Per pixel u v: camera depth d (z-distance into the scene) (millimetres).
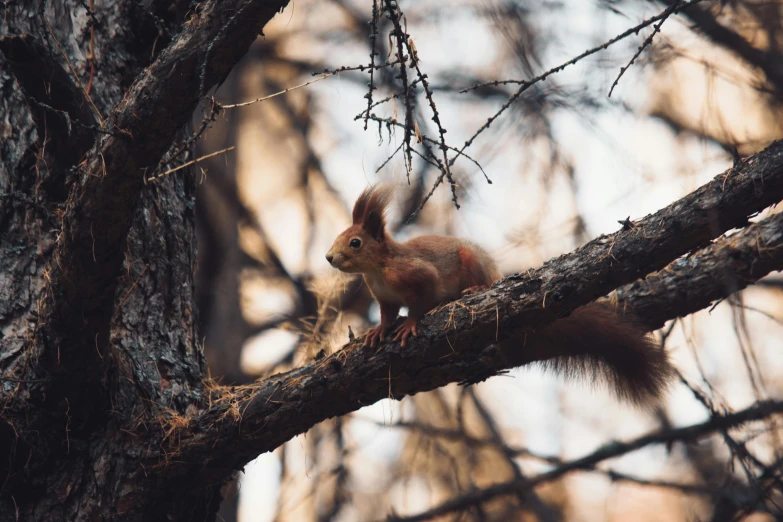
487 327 6598
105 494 7227
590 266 6355
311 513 13273
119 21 8578
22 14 8164
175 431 7238
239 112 17016
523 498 12055
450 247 8844
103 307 6883
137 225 8273
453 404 15219
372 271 8453
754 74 11258
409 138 5965
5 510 7195
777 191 5957
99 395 7363
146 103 6133
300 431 7176
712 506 10234
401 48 5699
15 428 7039
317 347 10375
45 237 7645
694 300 7906
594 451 11594
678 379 9141
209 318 14828
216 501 7906
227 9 5957
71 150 7098
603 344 7836
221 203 15719
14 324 7387
